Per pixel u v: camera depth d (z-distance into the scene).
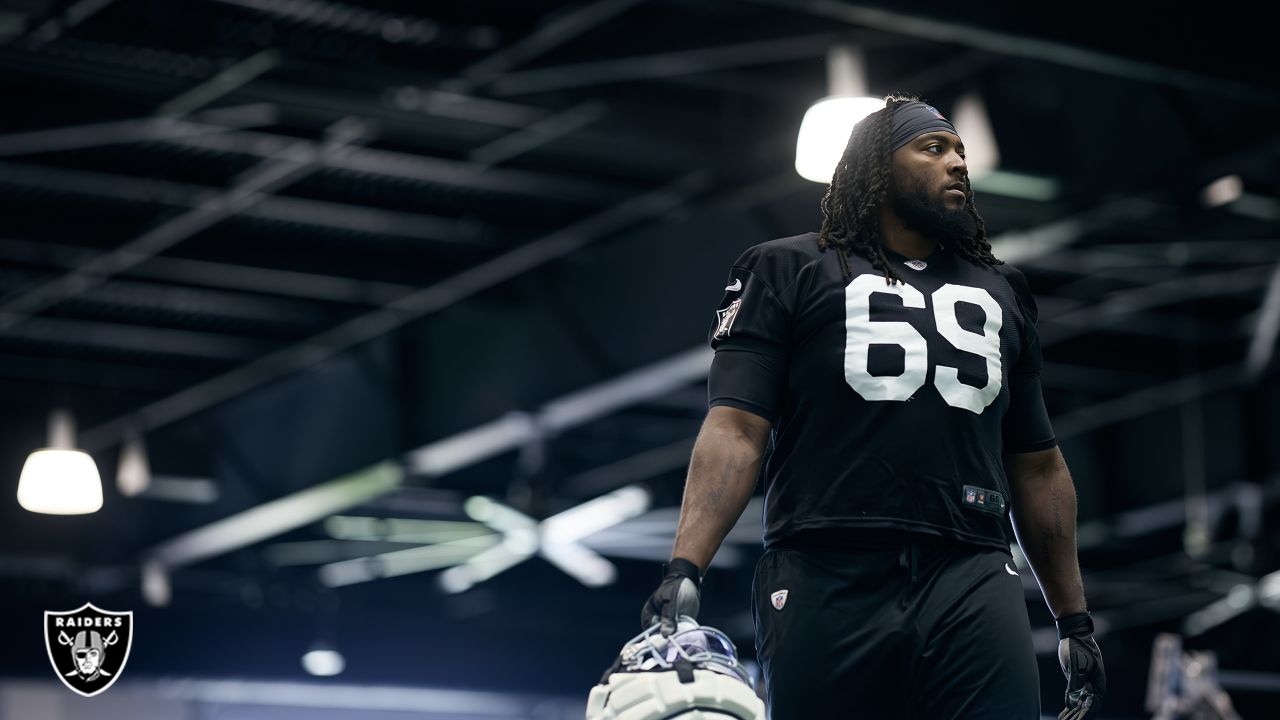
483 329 13.27
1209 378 15.00
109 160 10.73
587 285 12.38
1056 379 15.28
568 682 21.31
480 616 20.86
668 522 17.38
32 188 11.05
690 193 11.40
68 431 14.30
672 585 2.75
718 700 2.54
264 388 15.30
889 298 2.91
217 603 19.41
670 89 10.04
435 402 13.61
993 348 2.93
